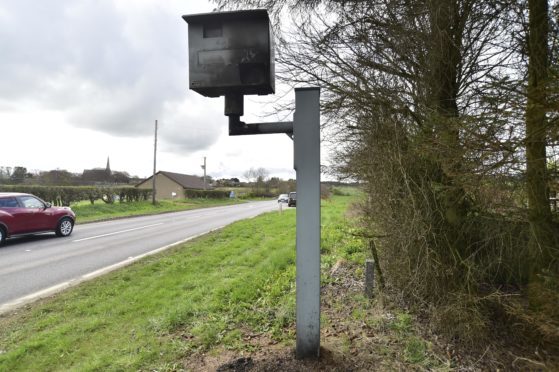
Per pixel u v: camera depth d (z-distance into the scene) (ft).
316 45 13.73
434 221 12.12
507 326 10.71
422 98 12.60
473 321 10.13
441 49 11.46
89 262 24.86
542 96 7.98
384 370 8.93
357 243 23.16
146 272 20.21
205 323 12.21
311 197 8.84
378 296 13.97
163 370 9.33
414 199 12.58
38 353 10.71
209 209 96.17
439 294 11.66
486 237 11.07
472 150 8.91
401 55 12.86
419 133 11.68
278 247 26.27
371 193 16.56
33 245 32.07
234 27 8.08
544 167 8.75
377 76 13.44
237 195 197.26
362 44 13.48
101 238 36.65
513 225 10.36
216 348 10.49
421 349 9.96
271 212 72.13
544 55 9.00
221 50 8.12
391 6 12.39
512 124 8.50
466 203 11.39
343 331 11.28
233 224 47.42
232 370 8.78
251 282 16.63
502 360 9.42
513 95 8.85
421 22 12.00
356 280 16.60
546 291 9.05
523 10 9.95
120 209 74.54
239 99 8.91
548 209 9.27
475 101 10.87
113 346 10.92
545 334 9.44
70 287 18.30
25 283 19.56
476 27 11.68
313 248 8.90
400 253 13.71
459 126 9.13
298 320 9.11
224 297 14.90
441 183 11.45
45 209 35.55
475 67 12.10
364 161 15.89
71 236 38.09
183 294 15.62
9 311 14.98
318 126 8.76
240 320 12.48
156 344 10.81
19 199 33.40
